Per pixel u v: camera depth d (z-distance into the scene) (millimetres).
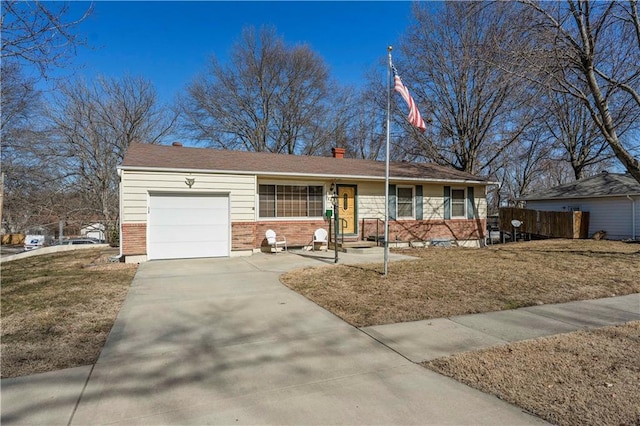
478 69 20250
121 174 10617
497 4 13094
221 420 2770
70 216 24266
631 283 7750
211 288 7266
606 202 19031
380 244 14609
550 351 4125
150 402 3018
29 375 3479
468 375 3527
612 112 15305
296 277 8258
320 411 2895
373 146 30453
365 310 5754
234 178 11852
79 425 2686
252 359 3922
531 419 2779
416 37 22953
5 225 22109
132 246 10695
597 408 2906
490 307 5977
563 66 11391
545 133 26609
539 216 20406
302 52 31141
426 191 16047
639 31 10836
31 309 5668
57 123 23766
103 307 5855
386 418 2793
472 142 23344
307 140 32281
